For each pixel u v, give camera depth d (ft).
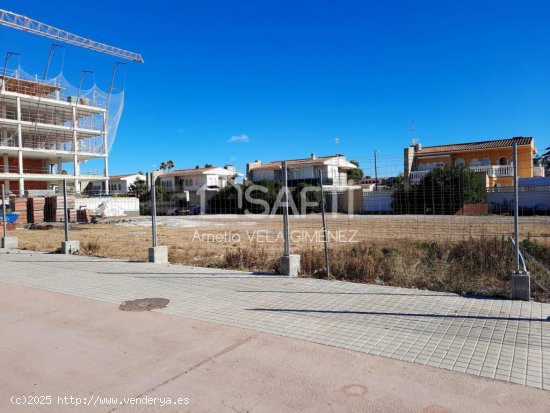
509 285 23.36
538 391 11.34
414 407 10.59
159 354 14.29
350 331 16.37
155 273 29.07
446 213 50.65
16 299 22.49
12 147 155.22
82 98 182.50
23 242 61.21
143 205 172.04
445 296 21.76
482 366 12.96
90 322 18.10
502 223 56.24
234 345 14.99
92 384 12.11
